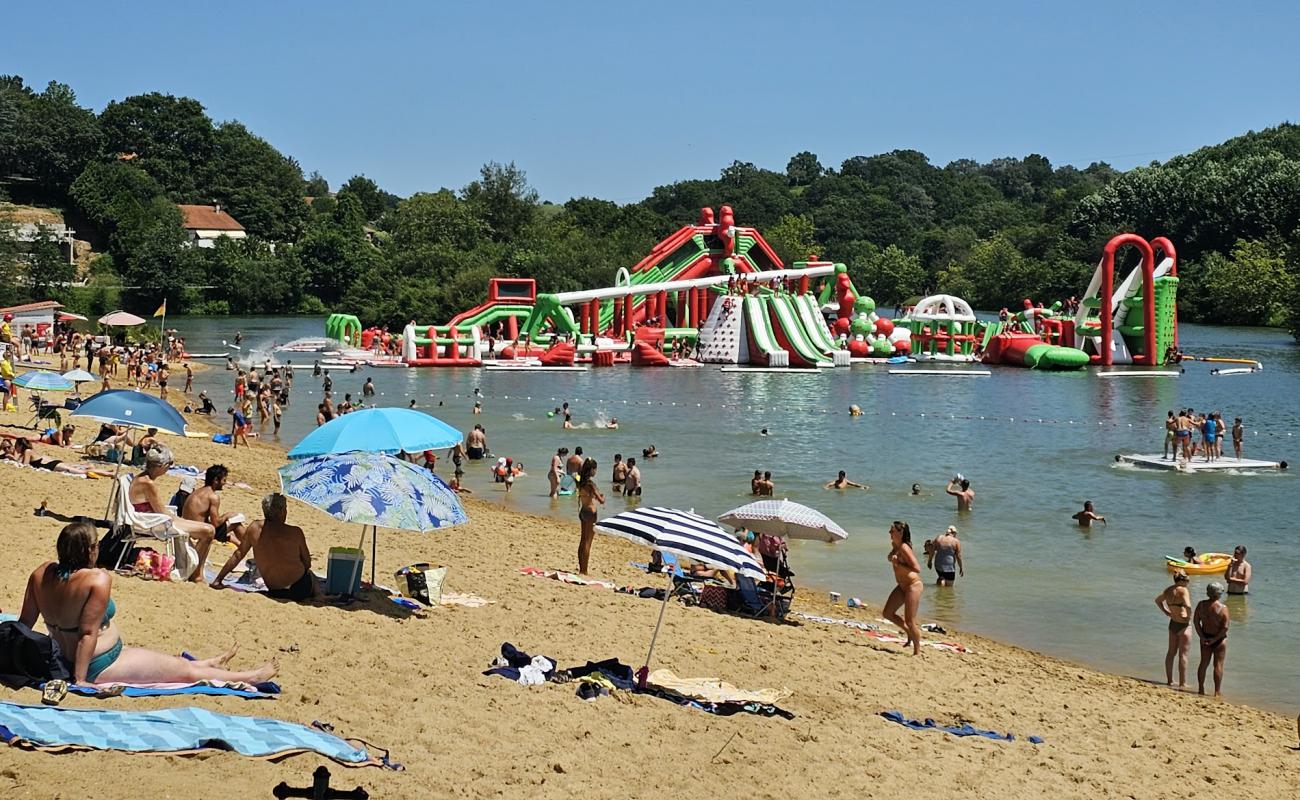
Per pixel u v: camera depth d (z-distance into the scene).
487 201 164.12
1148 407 58.81
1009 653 20.50
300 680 11.94
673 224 186.38
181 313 140.50
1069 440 47.25
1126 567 27.06
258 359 80.19
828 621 20.67
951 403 60.09
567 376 72.62
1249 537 30.08
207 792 8.30
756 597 20.00
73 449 29.98
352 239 155.25
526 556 23.47
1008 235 192.12
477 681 12.95
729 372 76.75
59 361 66.06
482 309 85.56
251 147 181.00
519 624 16.36
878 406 58.31
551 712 12.30
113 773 8.36
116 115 175.50
